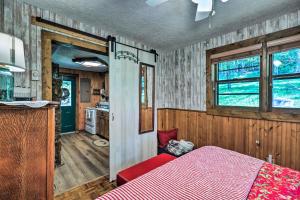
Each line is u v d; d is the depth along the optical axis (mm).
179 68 3664
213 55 3018
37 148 949
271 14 2201
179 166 1481
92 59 4168
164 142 3518
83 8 2053
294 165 2170
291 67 2264
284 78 2324
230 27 2596
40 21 2023
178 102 3717
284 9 2078
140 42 3232
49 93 2104
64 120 5641
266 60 2412
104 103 5680
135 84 3012
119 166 2727
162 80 3912
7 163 843
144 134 3213
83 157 3459
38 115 954
